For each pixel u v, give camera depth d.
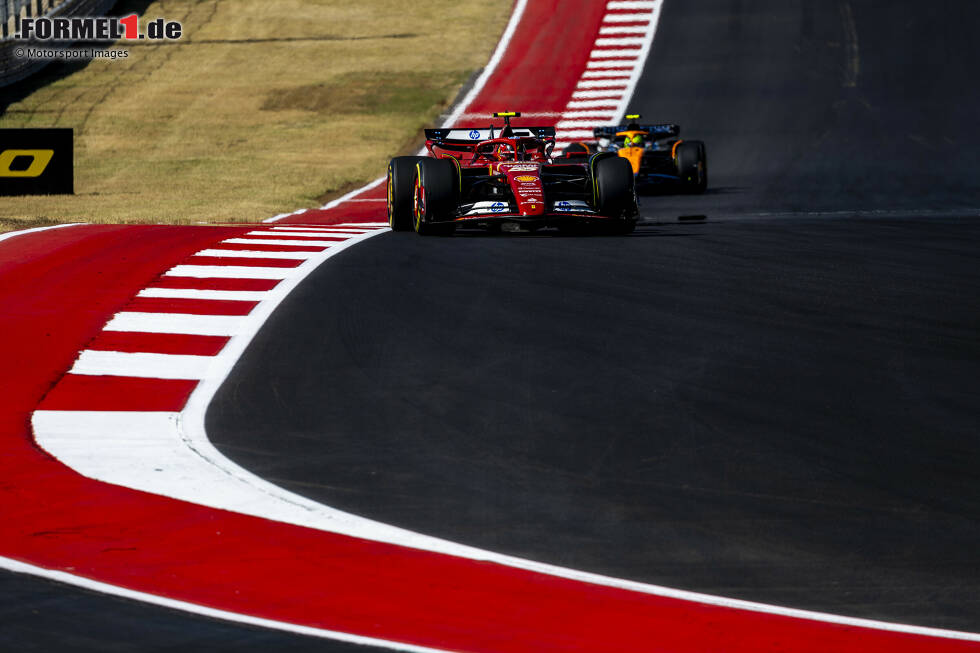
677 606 17.72
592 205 52.09
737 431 26.31
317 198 82.19
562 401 28.28
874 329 35.28
